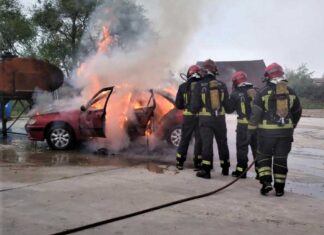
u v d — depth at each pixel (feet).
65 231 13.61
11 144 34.88
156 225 14.58
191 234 13.80
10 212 15.57
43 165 25.25
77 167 24.67
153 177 22.08
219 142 23.20
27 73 39.60
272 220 15.49
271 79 18.89
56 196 17.81
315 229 14.64
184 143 24.56
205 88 22.30
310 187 22.17
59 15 61.87
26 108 43.06
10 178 21.22
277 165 18.98
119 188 19.40
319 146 39.86
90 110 30.76
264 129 18.84
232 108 22.81
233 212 16.34
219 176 23.15
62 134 31.37
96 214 15.52
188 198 17.93
